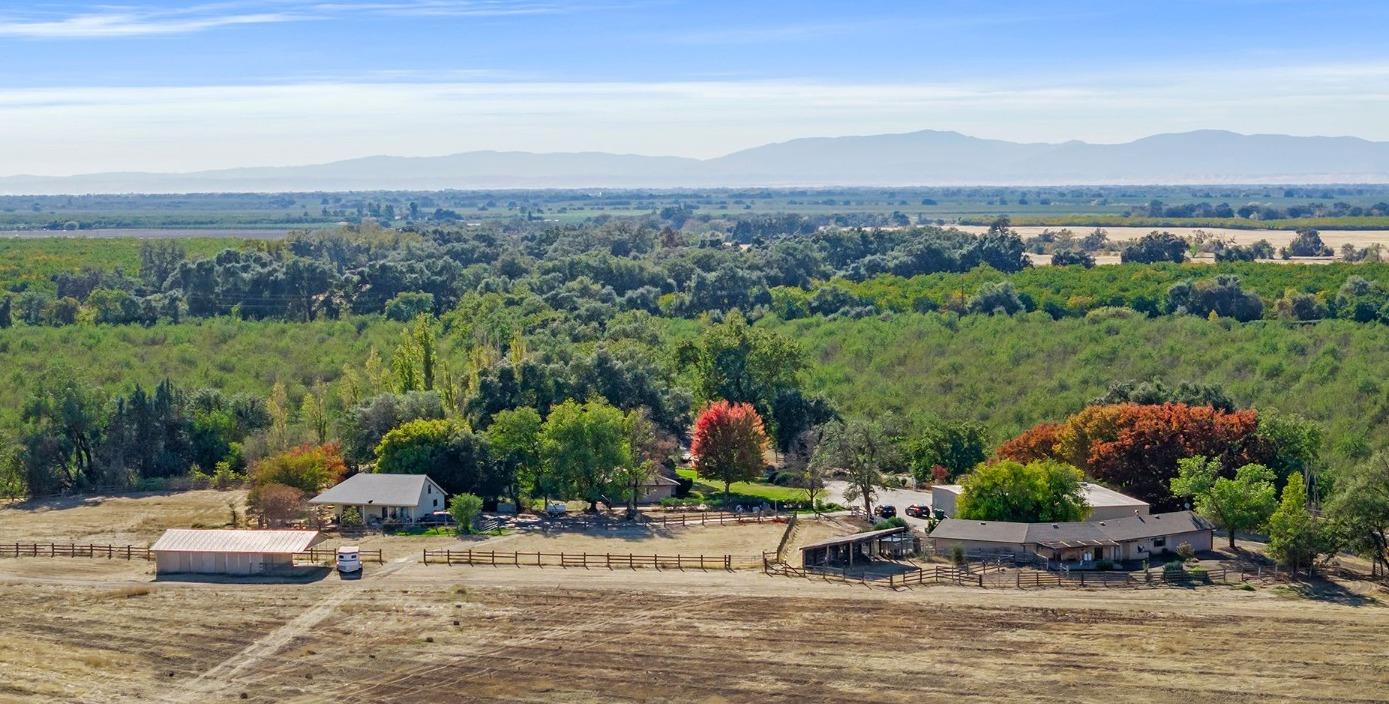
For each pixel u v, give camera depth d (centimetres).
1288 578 9944
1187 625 8725
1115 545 10431
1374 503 9975
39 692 7675
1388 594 9494
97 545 11100
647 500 13062
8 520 12269
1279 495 12019
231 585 9844
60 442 13700
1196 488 11281
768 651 8244
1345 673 7781
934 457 13975
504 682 7788
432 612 9081
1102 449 12562
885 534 10631
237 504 12675
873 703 7406
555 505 12362
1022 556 10406
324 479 12675
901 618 8894
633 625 8769
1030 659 8075
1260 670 7844
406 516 11700
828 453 12375
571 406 12488
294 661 8188
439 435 12531
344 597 9469
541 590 9588
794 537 11306
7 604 9375
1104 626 8712
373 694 7644
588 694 7588
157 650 8400
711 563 10356
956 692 7550
